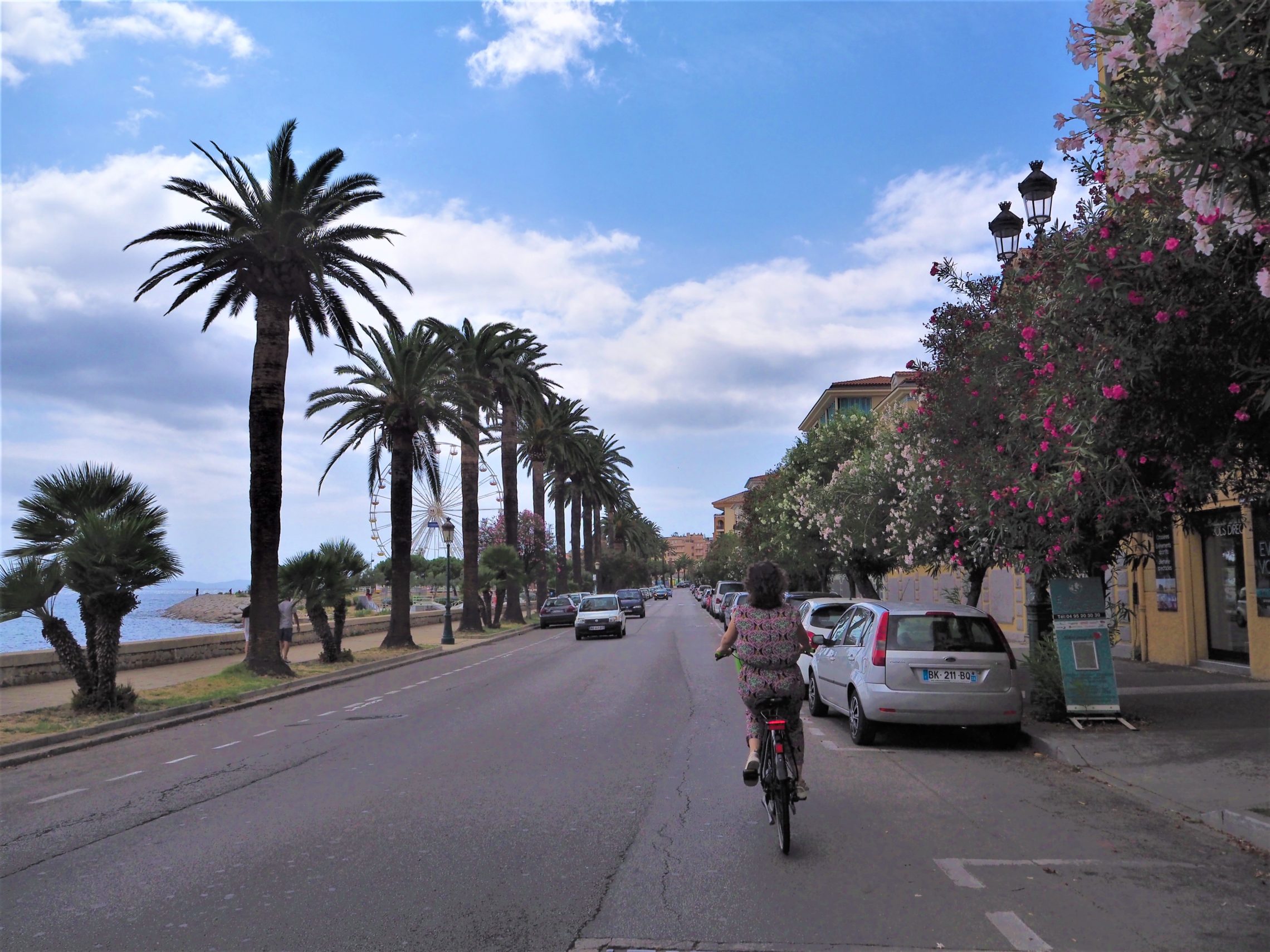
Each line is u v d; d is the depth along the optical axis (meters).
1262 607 14.25
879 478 20.97
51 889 5.90
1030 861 6.08
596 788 8.43
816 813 7.43
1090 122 5.46
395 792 8.48
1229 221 4.98
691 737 11.27
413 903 5.37
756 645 6.62
